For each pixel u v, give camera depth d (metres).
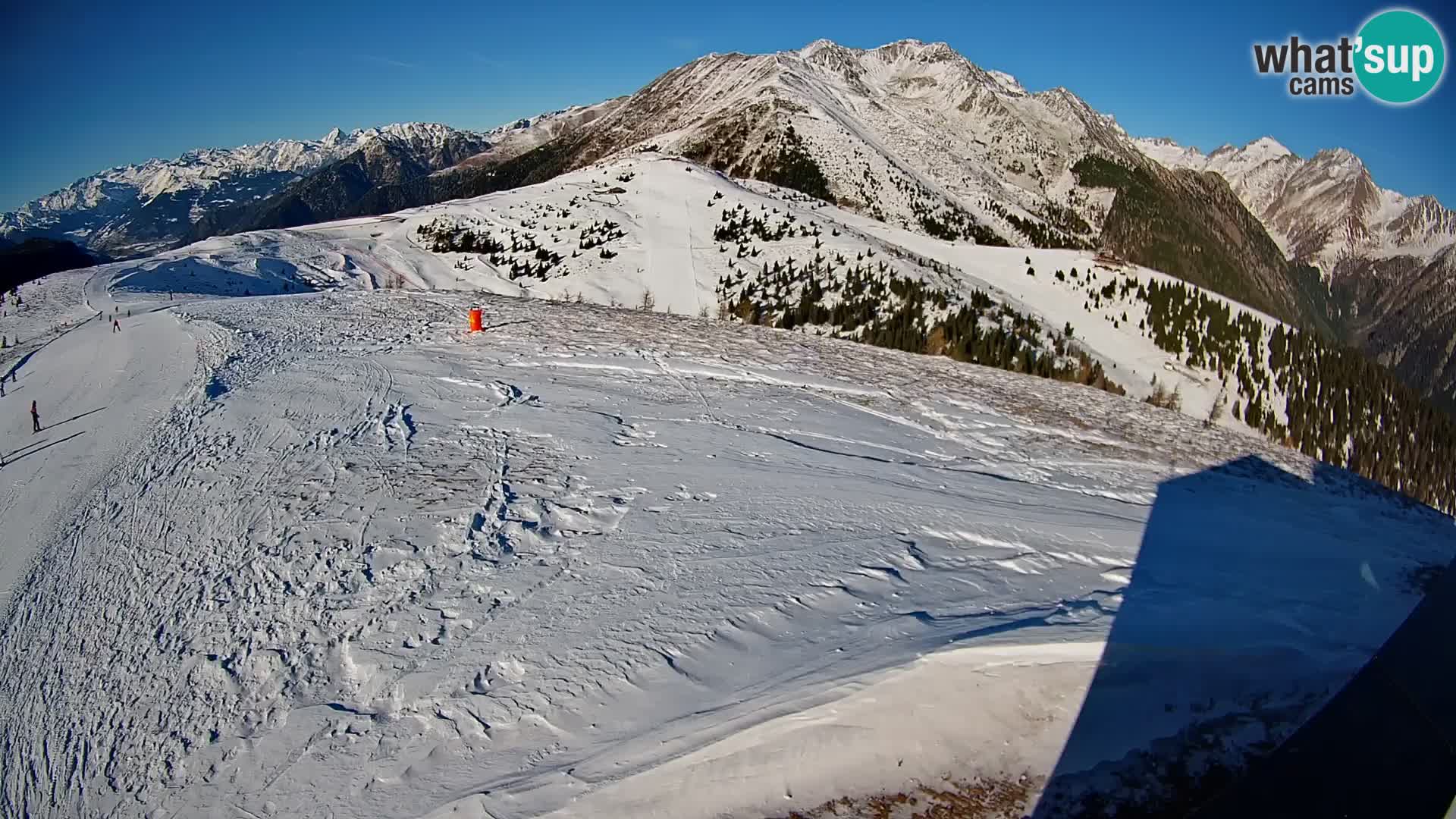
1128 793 4.98
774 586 7.96
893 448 13.62
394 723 6.42
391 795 5.59
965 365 23.22
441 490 11.22
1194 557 9.13
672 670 6.56
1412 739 3.23
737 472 11.78
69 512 13.38
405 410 15.50
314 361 20.47
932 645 6.44
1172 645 6.35
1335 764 3.65
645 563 8.68
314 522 10.57
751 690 6.14
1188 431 18.16
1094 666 6.09
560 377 17.75
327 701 6.88
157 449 15.39
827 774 5.28
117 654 8.61
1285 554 9.59
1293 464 16.41
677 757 5.49
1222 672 6.07
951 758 5.36
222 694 7.41
